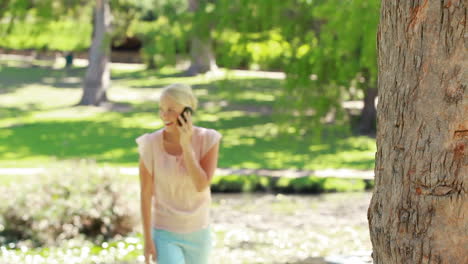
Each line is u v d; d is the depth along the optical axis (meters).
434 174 2.31
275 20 21.47
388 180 2.46
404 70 2.35
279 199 14.19
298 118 20.59
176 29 25.44
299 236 10.20
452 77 2.24
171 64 25.83
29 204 9.09
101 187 9.52
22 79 39.78
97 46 31.14
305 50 20.69
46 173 9.67
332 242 9.68
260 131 25.06
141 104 31.86
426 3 2.26
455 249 2.31
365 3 17.05
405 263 2.40
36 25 29.58
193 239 3.92
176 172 3.83
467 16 2.20
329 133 22.00
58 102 32.19
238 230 10.70
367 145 22.28
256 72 46.00
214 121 27.34
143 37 28.45
